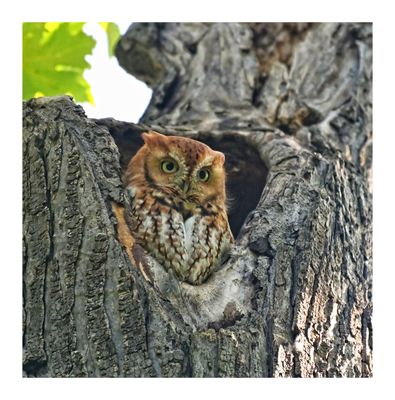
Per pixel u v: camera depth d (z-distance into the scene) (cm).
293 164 873
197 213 891
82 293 698
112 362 675
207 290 766
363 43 1072
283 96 1041
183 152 907
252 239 802
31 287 713
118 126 943
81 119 771
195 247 871
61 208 729
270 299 751
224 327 734
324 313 770
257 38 1118
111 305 690
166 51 1159
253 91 1066
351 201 863
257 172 959
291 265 775
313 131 975
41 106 771
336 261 802
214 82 1080
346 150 965
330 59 1066
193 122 1016
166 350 679
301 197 829
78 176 737
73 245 713
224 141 965
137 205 876
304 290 760
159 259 857
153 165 905
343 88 1034
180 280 851
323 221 809
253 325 729
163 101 1103
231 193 978
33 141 756
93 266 702
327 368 746
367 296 816
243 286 771
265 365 709
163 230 861
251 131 961
